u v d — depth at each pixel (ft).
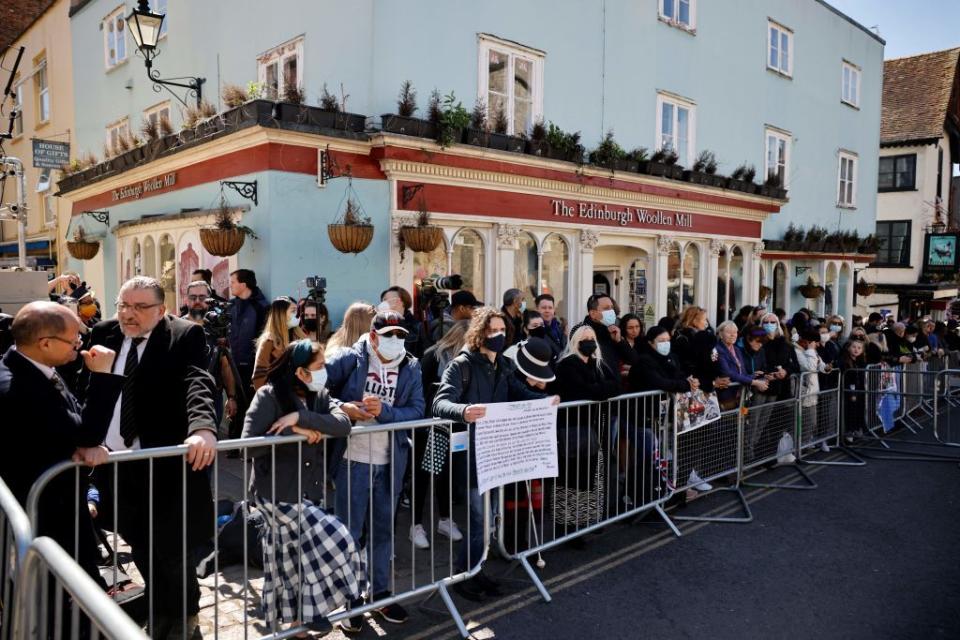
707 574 15.83
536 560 16.38
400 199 27.04
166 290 30.91
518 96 32.71
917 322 40.24
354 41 27.94
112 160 34.71
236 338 22.89
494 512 15.83
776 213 50.37
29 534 7.17
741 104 46.80
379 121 27.32
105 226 38.42
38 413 9.73
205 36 37.47
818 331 27.25
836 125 57.16
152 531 10.26
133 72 44.09
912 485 23.18
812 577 15.72
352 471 13.20
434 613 13.80
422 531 16.94
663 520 19.31
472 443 14.15
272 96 31.99
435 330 23.38
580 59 35.55
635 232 37.27
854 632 13.26
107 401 9.61
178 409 11.12
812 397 26.08
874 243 58.95
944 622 13.66
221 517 16.12
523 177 30.81
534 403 14.97
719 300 44.52
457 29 29.94
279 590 11.60
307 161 25.00
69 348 10.11
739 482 21.70
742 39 46.68
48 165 41.60
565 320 34.63
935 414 28.99
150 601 10.18
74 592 5.78
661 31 40.40
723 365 22.02
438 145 27.04
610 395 16.99
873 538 18.20
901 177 79.82
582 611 13.98
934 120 77.41
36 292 23.50
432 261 28.58
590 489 16.97
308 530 11.59
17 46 61.26
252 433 11.33
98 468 11.02
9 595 7.75
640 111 39.22
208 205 27.96
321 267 25.44
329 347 15.24
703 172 40.42
